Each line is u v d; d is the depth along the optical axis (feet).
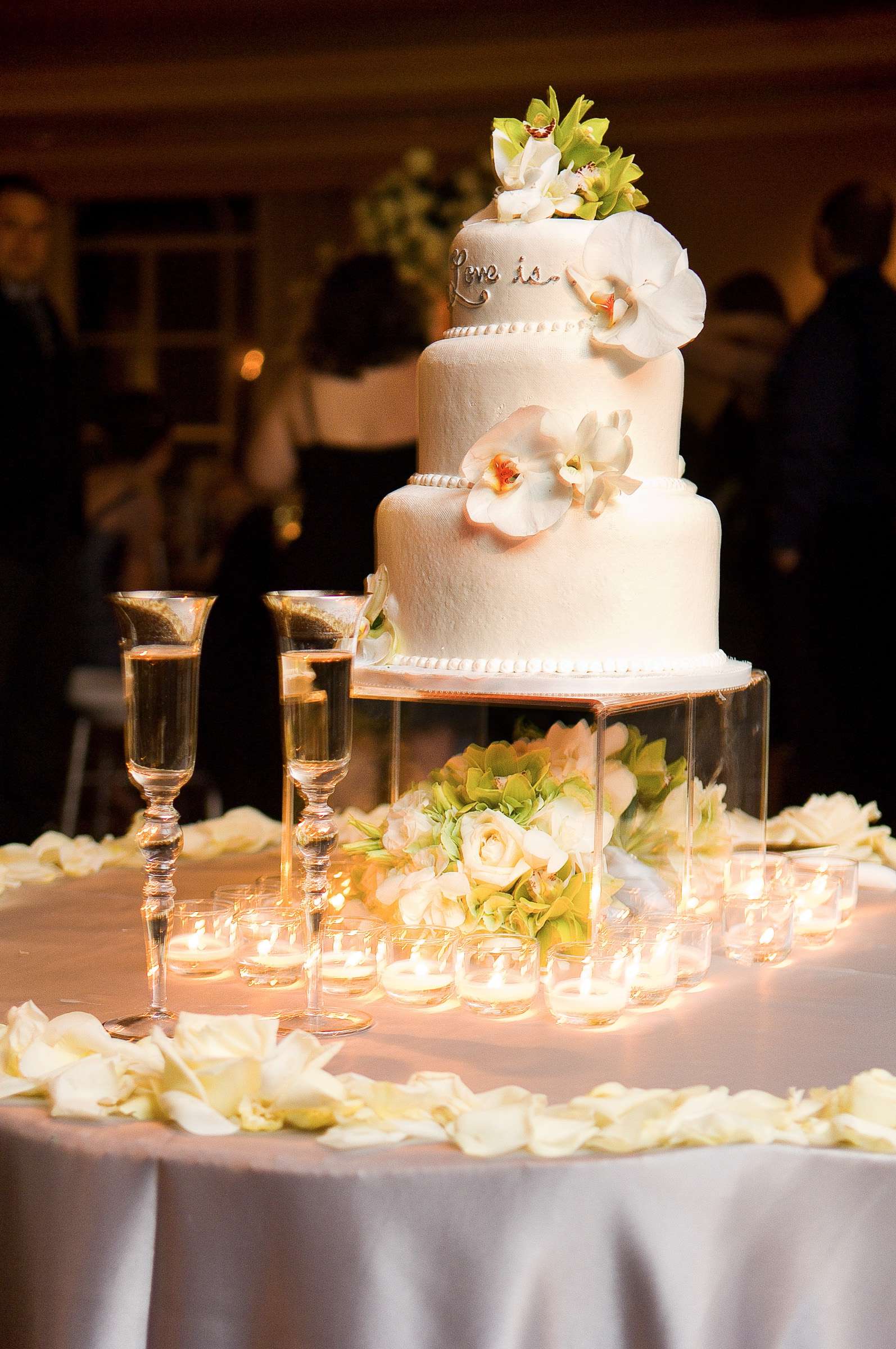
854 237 15.01
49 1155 3.41
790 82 18.67
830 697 15.39
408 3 19.24
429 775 5.30
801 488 15.15
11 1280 3.51
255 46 19.75
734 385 18.28
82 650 15.65
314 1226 3.19
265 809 14.02
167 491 20.48
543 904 4.90
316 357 11.59
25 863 6.63
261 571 13.39
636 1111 3.35
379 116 19.84
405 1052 4.05
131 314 21.06
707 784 5.61
